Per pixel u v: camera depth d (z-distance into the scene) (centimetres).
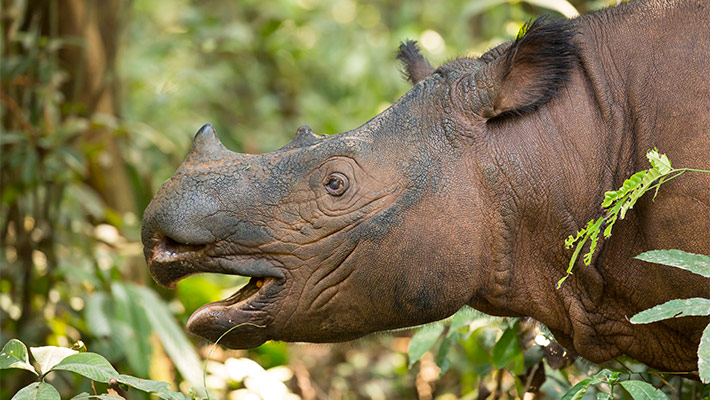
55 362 695
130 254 1316
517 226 785
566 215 782
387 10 2411
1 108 1397
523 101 767
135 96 1969
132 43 2130
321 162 757
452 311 781
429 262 763
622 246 778
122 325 1114
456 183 766
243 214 746
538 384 916
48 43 1290
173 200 742
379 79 2019
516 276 799
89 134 1384
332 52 2147
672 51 766
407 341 1481
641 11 793
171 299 1300
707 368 598
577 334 812
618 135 773
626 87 777
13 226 1245
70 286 1243
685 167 734
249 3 2244
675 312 625
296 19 2184
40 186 1248
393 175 759
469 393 1165
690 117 742
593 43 793
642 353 816
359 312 771
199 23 1941
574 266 794
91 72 1398
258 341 775
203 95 2069
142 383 687
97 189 1393
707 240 727
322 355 1491
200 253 748
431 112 777
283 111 2178
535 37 758
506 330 905
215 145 764
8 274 1220
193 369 1110
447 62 816
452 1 2186
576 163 778
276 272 755
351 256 757
